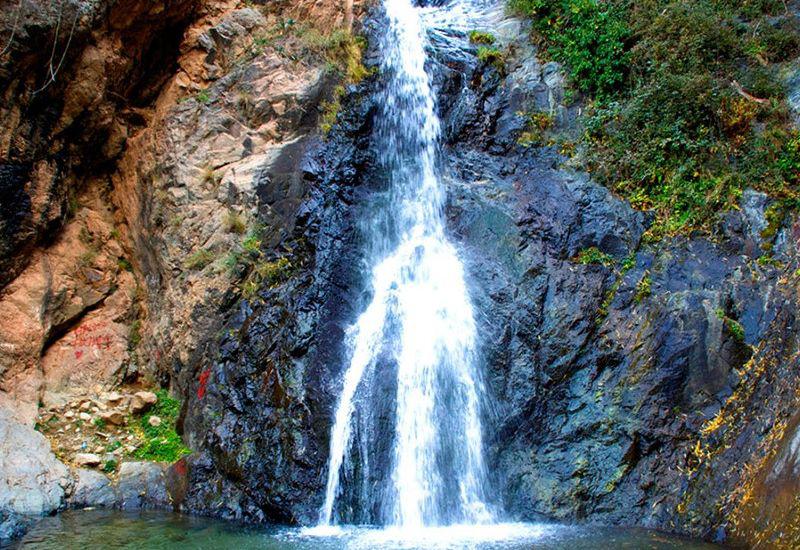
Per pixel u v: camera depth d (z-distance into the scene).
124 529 6.68
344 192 9.98
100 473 7.93
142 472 7.98
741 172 8.95
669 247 8.64
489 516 7.27
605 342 8.07
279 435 7.61
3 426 7.92
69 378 9.06
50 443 8.11
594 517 7.10
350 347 8.28
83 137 9.98
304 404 7.70
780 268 8.00
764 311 7.72
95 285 9.84
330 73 10.90
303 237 9.41
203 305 9.18
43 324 9.04
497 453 7.56
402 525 7.07
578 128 10.33
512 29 11.88
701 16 10.34
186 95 10.66
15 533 6.57
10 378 8.55
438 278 8.98
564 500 7.20
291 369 8.07
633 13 10.81
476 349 8.16
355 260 9.28
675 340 7.73
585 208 9.18
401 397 7.85
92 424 8.59
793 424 6.34
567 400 7.83
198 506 7.46
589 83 10.60
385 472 7.36
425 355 8.30
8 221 8.88
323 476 7.28
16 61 8.55
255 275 9.20
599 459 7.39
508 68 11.41
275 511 7.16
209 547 6.09
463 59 11.47
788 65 9.88
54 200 9.45
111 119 10.18
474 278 8.80
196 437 8.30
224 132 10.27
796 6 10.59
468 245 9.30
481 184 10.00
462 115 10.84
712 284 8.14
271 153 10.02
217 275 9.24
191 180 9.95
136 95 10.62
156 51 10.59
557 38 11.23
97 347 9.48
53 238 9.62
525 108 10.77
